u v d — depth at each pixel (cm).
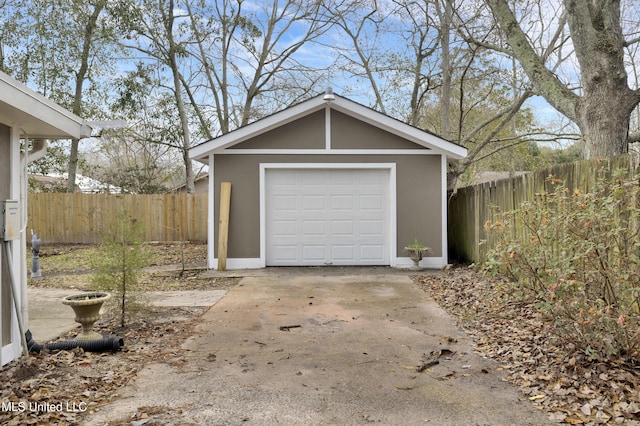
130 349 444
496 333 478
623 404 299
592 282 352
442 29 1325
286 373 379
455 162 1305
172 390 345
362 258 988
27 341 421
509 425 286
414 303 637
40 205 1518
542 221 396
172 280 860
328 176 986
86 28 1606
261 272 917
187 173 1878
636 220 357
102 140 1984
